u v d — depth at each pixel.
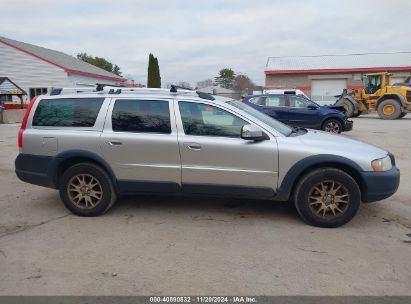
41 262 3.89
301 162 4.75
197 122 5.01
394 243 4.35
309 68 35.91
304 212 4.83
